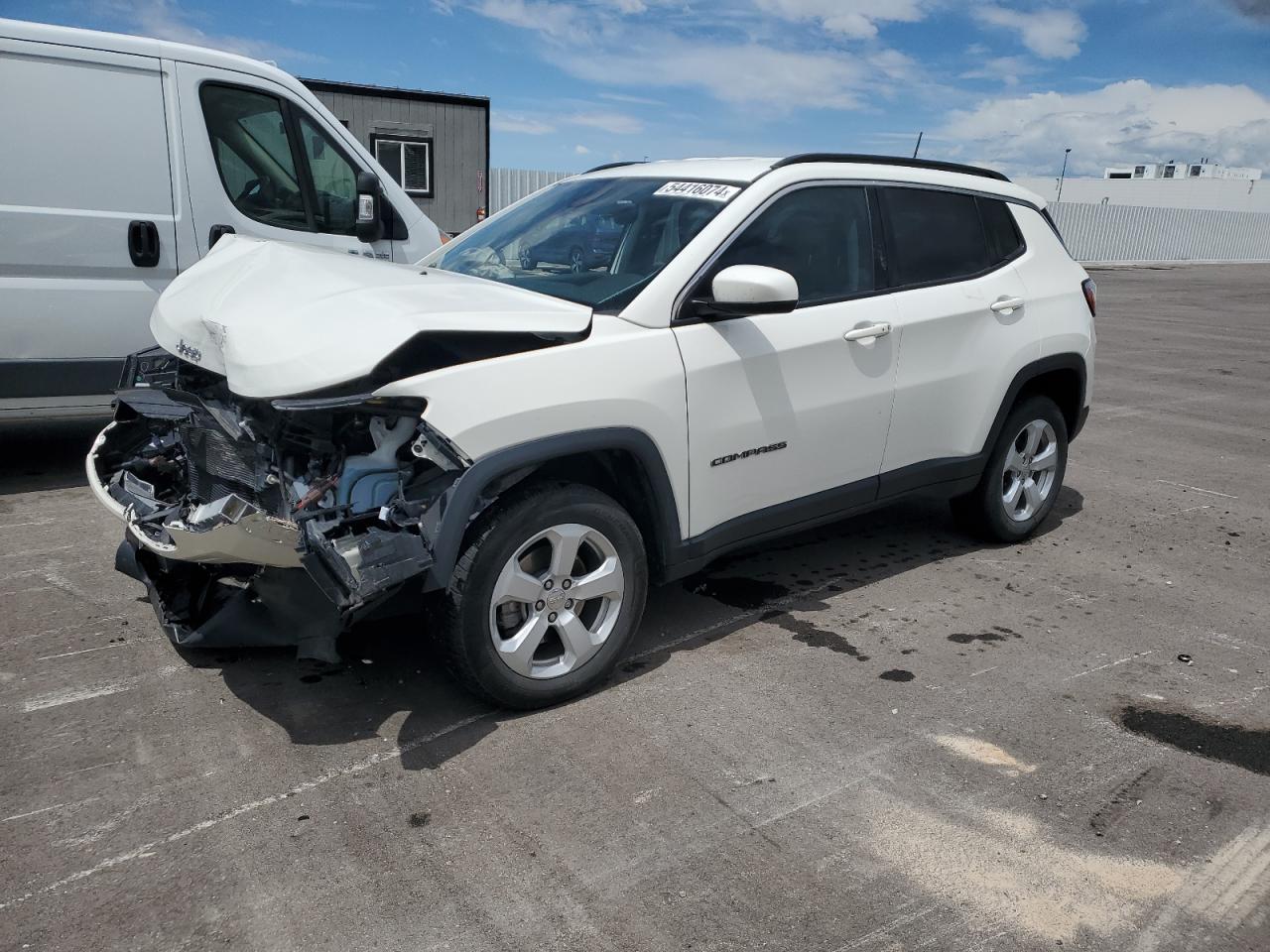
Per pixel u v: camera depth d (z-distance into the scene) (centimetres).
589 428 320
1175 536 548
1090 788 298
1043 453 517
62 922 231
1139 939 237
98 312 549
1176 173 5609
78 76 529
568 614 331
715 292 343
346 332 291
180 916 235
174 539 298
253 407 318
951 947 232
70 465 604
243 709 329
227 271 364
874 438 420
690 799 286
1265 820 285
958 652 390
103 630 383
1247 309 1977
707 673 364
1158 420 879
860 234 420
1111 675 374
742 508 379
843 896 248
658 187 409
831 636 401
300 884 247
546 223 424
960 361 449
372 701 336
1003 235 488
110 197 545
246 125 589
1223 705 353
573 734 319
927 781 299
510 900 243
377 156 2020
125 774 290
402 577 279
